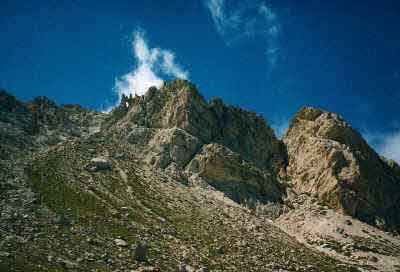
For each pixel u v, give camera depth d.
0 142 143.25
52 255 87.62
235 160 181.12
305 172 199.50
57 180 129.50
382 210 193.25
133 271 88.81
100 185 136.50
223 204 155.62
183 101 198.50
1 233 91.19
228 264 109.19
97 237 103.06
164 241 113.31
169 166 173.62
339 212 182.38
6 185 116.75
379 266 144.88
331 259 137.00
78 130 191.88
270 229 147.38
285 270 115.00
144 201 135.50
